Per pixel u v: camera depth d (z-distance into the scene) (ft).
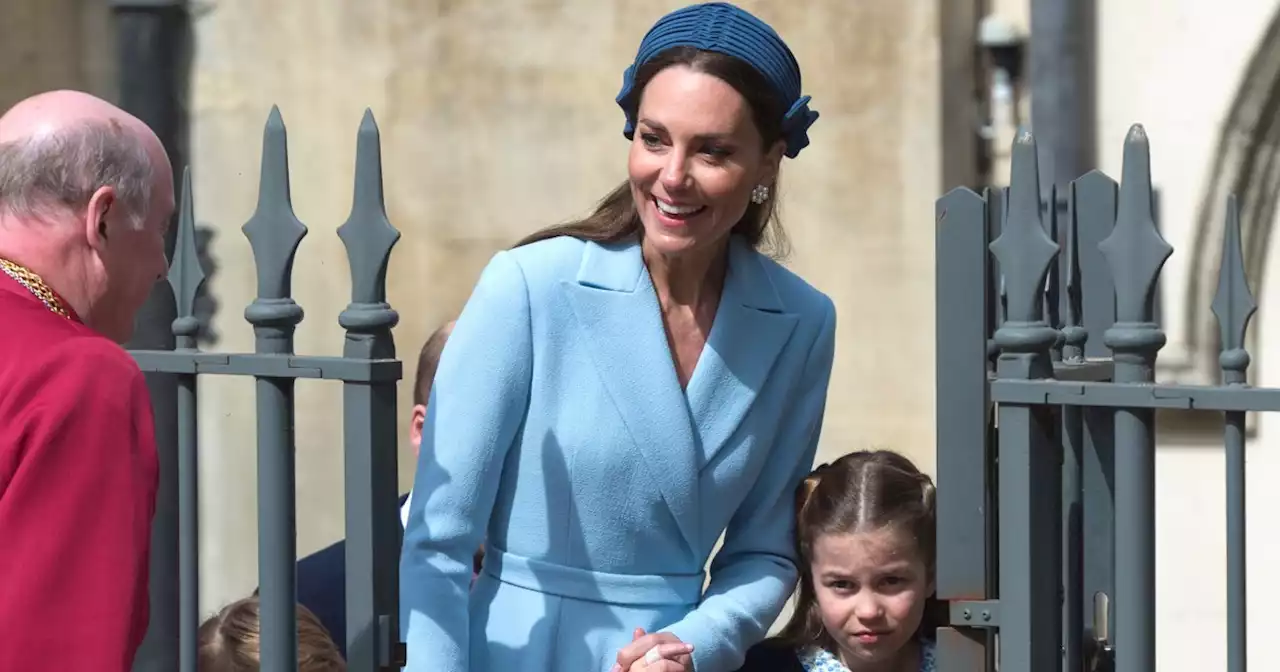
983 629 25.22
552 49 71.72
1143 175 23.08
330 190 72.84
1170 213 71.15
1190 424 72.33
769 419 27.68
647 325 26.21
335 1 72.28
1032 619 24.31
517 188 72.28
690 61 24.44
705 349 26.78
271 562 24.31
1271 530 72.13
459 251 72.79
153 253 22.97
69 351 20.67
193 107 72.28
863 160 70.03
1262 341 71.36
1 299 21.29
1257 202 70.54
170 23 69.56
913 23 69.21
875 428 70.74
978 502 25.16
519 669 26.23
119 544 20.08
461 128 72.33
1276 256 71.00
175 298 25.54
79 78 72.23
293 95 72.59
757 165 25.22
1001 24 70.90
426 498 25.52
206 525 74.08
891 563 28.86
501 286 25.79
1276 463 72.08
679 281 26.61
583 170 71.87
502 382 25.54
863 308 70.38
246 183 72.49
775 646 30.94
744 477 27.50
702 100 24.30
